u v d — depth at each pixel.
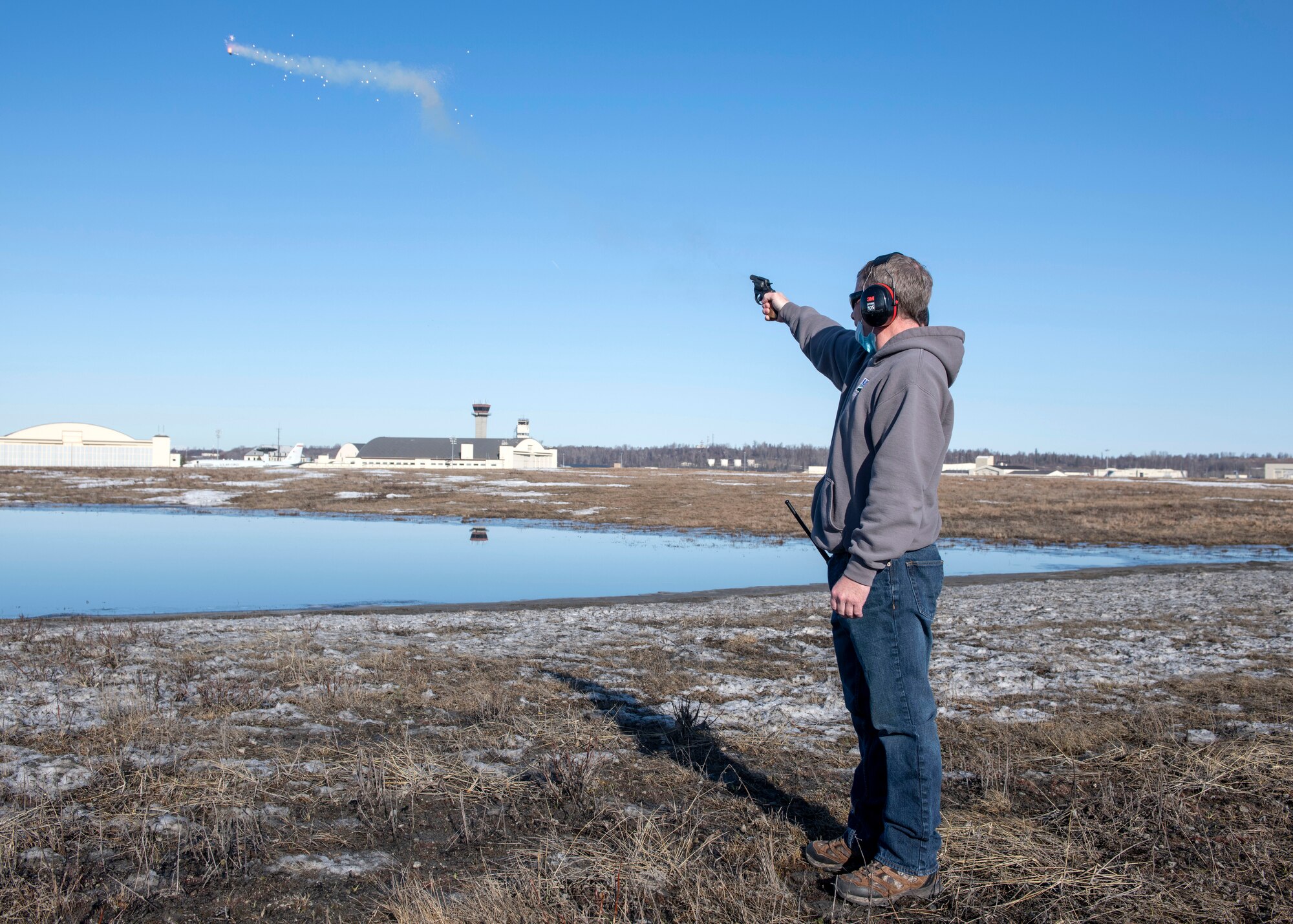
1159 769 3.93
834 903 2.68
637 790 3.72
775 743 4.47
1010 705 5.33
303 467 100.44
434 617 9.47
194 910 2.62
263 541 22.20
